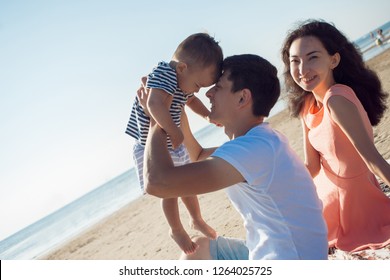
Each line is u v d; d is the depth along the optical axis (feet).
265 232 7.36
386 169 9.28
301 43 10.28
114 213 83.20
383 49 122.62
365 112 10.11
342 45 10.37
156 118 9.12
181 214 36.27
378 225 10.31
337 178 10.48
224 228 23.99
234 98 7.89
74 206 265.34
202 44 10.02
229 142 7.29
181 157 10.64
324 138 10.40
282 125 67.72
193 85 10.25
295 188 7.29
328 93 9.93
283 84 11.78
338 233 10.68
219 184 7.02
